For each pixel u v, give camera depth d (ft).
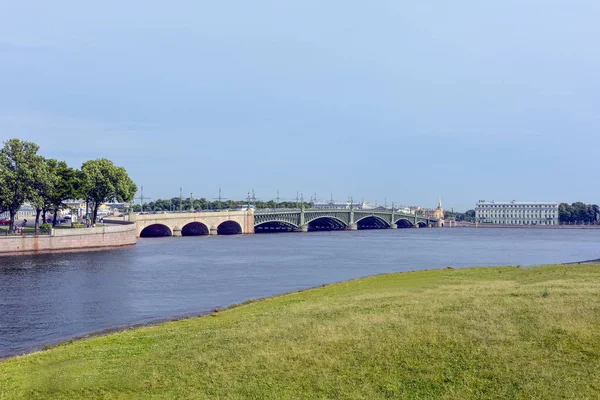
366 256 511.40
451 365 102.99
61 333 184.14
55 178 498.69
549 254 538.88
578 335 111.55
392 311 141.08
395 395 93.66
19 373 115.24
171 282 315.17
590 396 89.25
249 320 154.81
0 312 222.07
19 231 487.61
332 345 114.93
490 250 607.37
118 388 101.40
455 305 142.41
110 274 348.18
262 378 102.12
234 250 572.10
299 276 348.59
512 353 105.60
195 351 119.96
